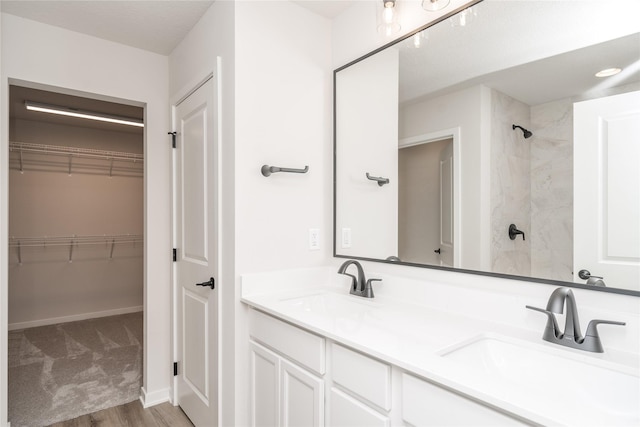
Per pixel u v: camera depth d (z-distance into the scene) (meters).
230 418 1.70
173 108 2.34
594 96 1.09
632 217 1.02
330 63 2.05
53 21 2.00
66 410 2.24
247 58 1.70
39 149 3.89
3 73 1.88
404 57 1.65
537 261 1.21
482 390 0.77
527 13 1.25
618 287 1.04
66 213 4.11
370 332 1.17
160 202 2.39
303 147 1.92
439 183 1.51
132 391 2.49
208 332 1.90
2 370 1.86
